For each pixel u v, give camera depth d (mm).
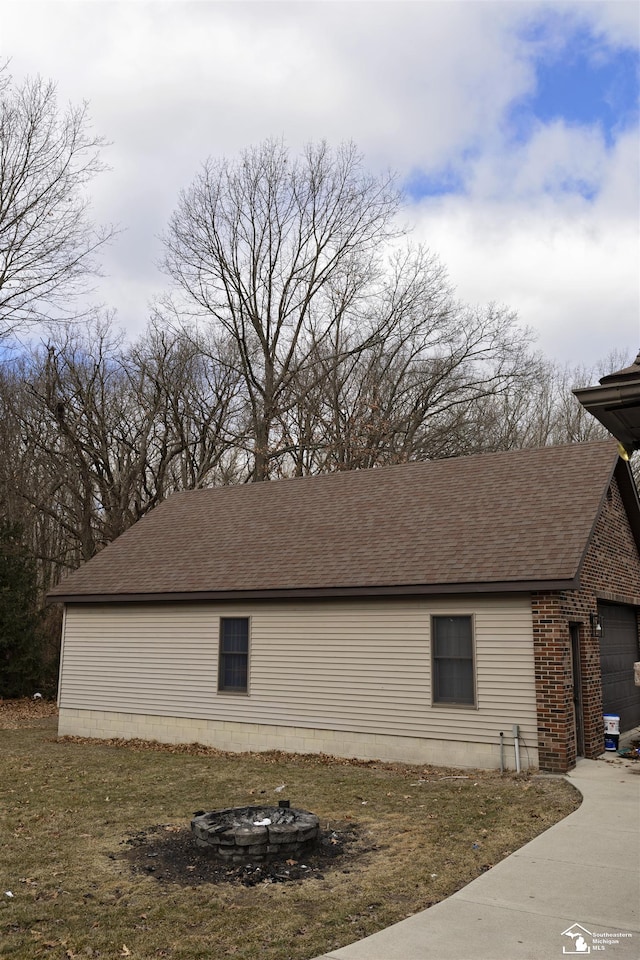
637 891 6234
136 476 32281
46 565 34594
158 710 16047
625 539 15867
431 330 34625
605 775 10953
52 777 11945
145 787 11023
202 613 15758
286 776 11711
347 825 8562
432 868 6898
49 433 31422
